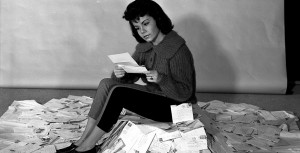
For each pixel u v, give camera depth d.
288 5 4.36
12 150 2.66
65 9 4.02
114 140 2.60
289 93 4.09
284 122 3.26
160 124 2.66
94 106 2.55
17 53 4.08
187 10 3.96
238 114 3.40
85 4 4.00
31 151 2.65
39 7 4.02
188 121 2.64
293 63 4.47
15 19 4.05
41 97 3.86
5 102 3.70
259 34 3.98
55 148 2.69
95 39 4.04
